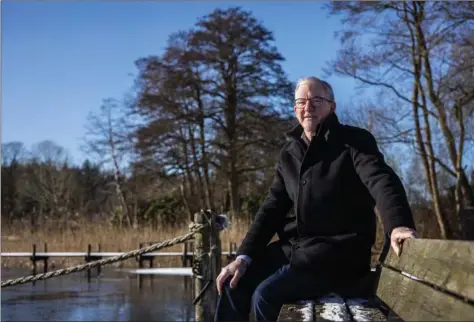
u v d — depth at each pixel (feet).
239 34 129.39
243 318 12.25
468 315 6.03
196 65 131.85
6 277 60.59
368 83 80.74
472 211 21.02
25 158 206.28
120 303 41.88
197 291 16.97
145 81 135.13
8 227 90.12
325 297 11.35
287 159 12.19
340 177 11.21
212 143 134.51
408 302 8.23
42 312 37.99
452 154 80.53
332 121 11.60
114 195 184.75
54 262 78.28
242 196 147.64
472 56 72.90
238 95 132.98
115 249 78.84
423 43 77.30
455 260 7.02
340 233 11.33
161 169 134.62
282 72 132.05
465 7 71.10
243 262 12.30
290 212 12.82
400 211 9.86
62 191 195.42
